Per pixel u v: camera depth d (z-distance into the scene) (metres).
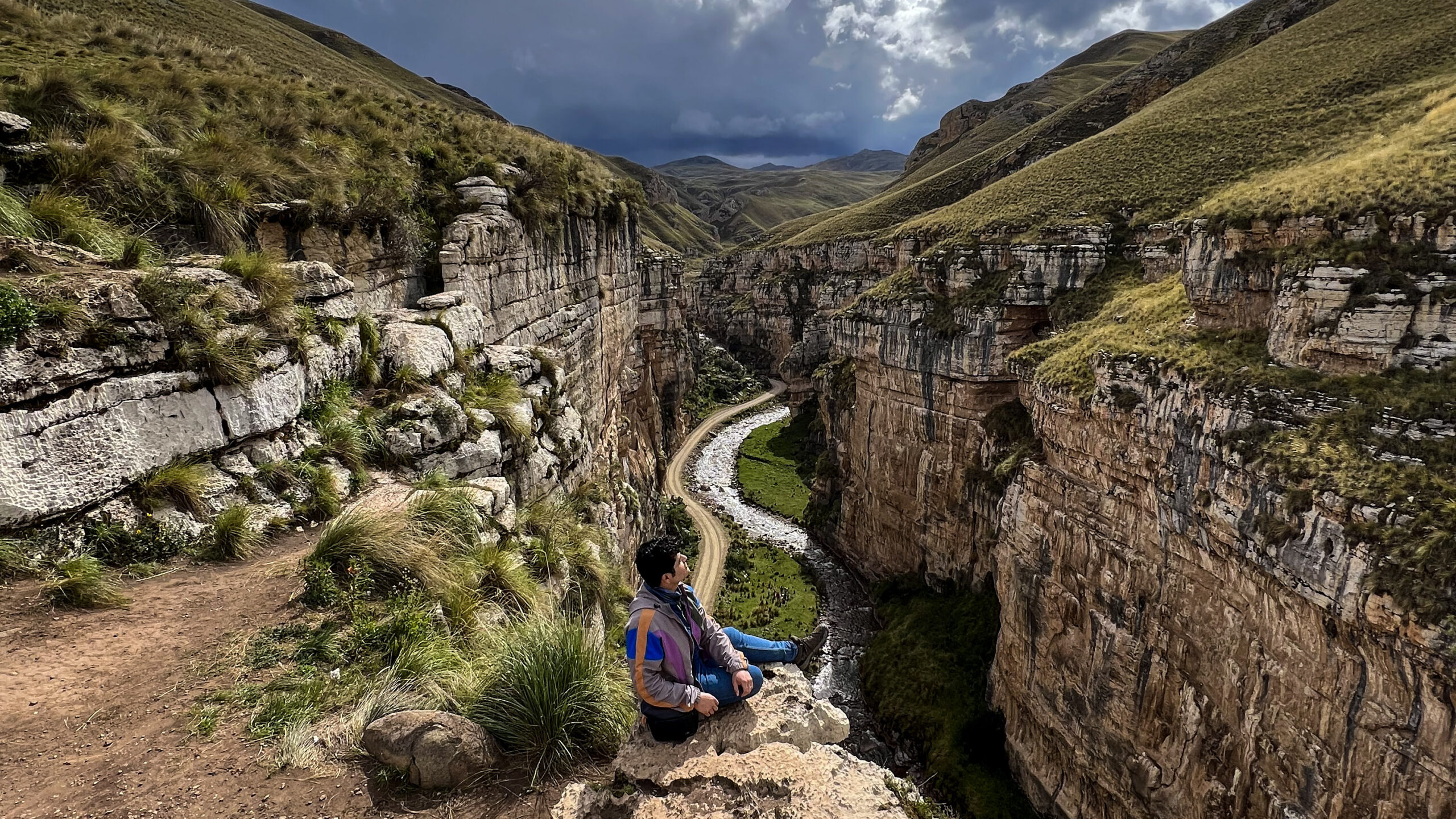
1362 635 16.92
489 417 15.16
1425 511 16.14
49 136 13.16
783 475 81.44
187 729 6.08
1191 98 65.44
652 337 89.25
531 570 11.21
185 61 25.05
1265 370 22.00
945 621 43.56
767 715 5.95
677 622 5.77
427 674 7.23
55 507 8.02
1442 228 19.34
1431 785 15.60
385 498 11.14
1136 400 26.25
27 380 7.78
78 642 7.05
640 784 5.43
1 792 5.12
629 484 38.88
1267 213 24.22
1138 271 42.38
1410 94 40.12
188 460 9.67
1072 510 29.73
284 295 12.11
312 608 8.19
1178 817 23.58
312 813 5.38
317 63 53.56
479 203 24.84
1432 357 18.83
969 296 47.66
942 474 48.44
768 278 141.50
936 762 34.09
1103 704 27.14
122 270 10.44
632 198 50.06
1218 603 22.12
